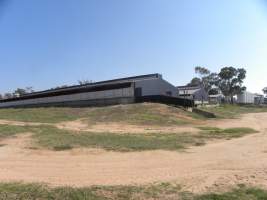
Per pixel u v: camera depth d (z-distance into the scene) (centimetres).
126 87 4416
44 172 1069
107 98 4631
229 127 2808
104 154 1388
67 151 1452
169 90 5041
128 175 1020
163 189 840
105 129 2541
